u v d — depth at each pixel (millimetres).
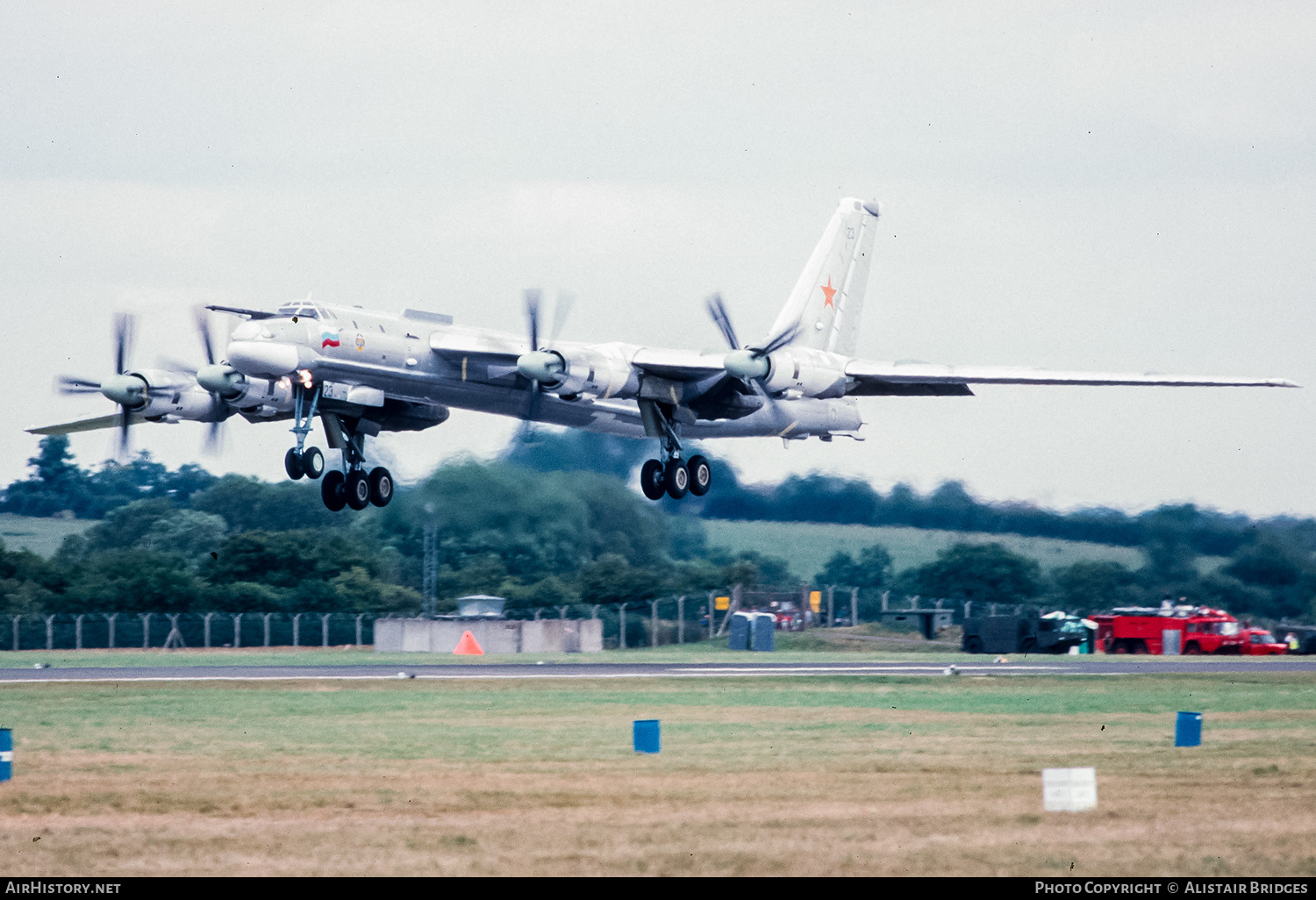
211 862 41219
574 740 65375
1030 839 43750
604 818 46688
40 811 48375
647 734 61094
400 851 42281
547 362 107812
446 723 72750
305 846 43062
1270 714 79938
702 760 59188
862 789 51875
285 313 105750
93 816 47625
